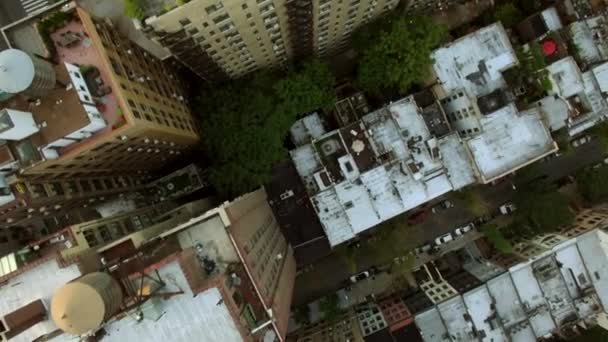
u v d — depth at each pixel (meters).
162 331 47.06
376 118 79.75
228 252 50.41
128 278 46.75
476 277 88.44
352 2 66.62
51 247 52.38
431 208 94.81
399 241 91.81
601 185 89.50
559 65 80.50
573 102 82.38
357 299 95.50
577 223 89.19
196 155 88.25
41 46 58.31
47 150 54.38
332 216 81.94
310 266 95.31
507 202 94.44
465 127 82.06
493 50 77.94
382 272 95.38
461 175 79.94
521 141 76.75
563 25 83.94
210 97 79.69
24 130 52.59
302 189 83.00
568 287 84.69
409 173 79.69
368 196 80.81
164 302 46.81
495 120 77.12
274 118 76.94
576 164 94.06
